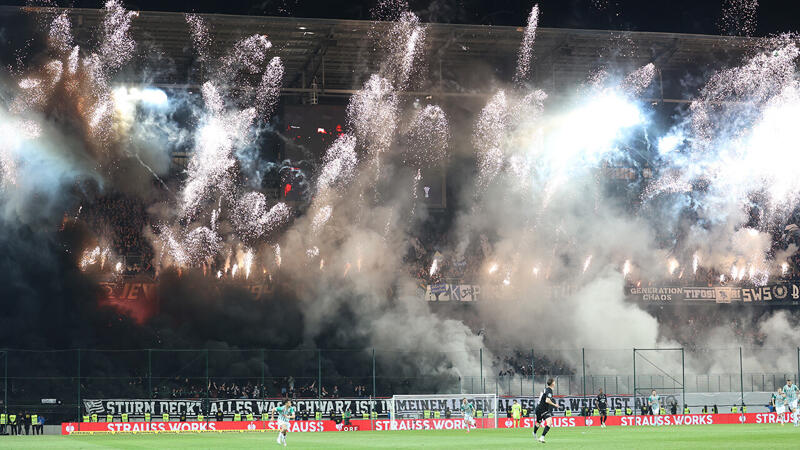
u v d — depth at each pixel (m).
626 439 28.34
